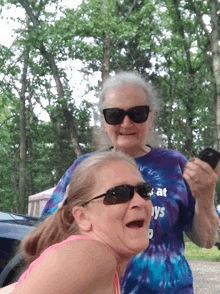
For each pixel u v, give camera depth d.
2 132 30.25
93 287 0.70
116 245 0.86
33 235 1.07
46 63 25.72
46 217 1.09
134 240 0.86
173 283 1.61
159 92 1.96
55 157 27.92
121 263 0.90
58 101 23.41
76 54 22.64
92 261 0.71
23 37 22.78
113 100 1.81
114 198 0.86
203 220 1.59
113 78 1.87
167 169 1.74
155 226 1.65
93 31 19.81
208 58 23.86
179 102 25.83
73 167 1.84
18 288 0.70
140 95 1.82
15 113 31.08
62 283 0.68
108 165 0.90
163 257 1.62
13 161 30.08
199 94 24.00
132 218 0.86
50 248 0.78
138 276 1.59
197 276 7.37
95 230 0.89
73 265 0.70
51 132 27.81
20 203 26.75
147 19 21.70
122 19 21.78
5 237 3.39
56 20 21.52
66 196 0.99
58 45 21.00
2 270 3.28
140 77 1.87
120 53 23.84
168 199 1.68
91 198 0.88
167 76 24.91
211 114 22.02
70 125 23.89
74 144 23.89
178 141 20.91
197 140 21.34
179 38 23.53
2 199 29.70
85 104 23.58
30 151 30.69
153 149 1.81
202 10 23.03
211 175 1.35
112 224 0.86
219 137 20.47
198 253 11.11
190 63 25.91
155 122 1.99
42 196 17.72
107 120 1.83
